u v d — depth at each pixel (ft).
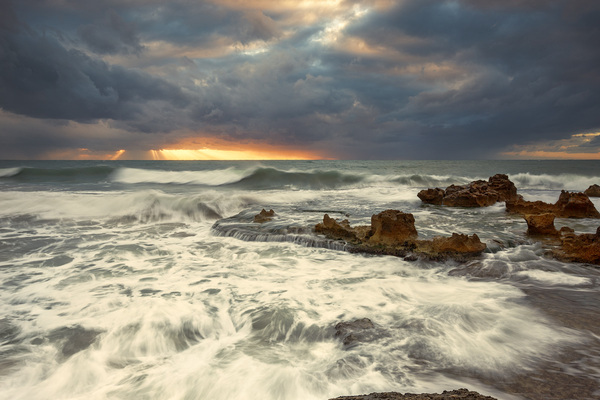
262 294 21.79
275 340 16.20
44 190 77.51
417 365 13.71
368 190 84.64
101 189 81.25
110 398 12.10
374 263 28.63
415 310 19.07
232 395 12.16
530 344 15.15
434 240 30.53
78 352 15.07
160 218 50.29
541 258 28.35
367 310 19.19
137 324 17.56
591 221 42.16
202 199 57.21
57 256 31.22
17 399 12.12
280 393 12.17
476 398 10.36
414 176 108.58
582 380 12.37
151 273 26.40
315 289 22.70
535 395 11.55
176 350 15.35
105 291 22.40
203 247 34.65
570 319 17.60
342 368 13.58
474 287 22.86
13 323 17.75
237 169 116.37
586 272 25.29
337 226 35.81
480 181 65.92
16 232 41.06
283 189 90.99
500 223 41.63
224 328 17.40
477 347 14.97
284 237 36.32
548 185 99.14
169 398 12.10
